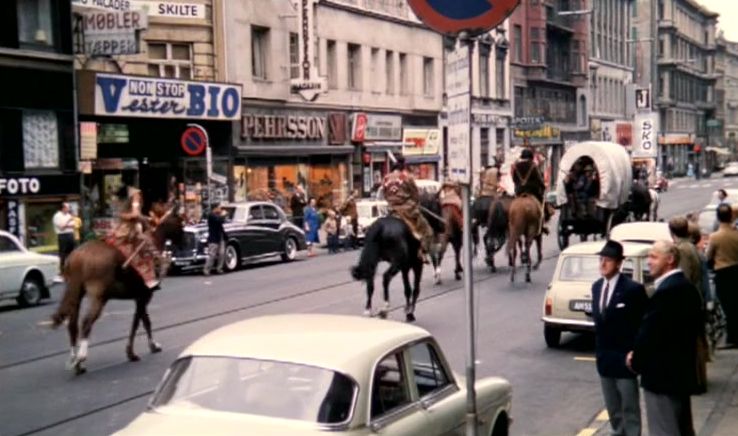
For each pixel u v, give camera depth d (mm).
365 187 49188
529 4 71562
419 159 54062
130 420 11422
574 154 28328
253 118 40469
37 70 30391
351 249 37000
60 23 31344
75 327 14141
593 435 10977
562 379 13859
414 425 7020
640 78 111375
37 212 30312
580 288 15750
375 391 6770
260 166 41312
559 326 15773
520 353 15594
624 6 99562
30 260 22469
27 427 11086
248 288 23875
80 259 14109
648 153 47312
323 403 6434
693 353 8578
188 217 34469
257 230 30141
